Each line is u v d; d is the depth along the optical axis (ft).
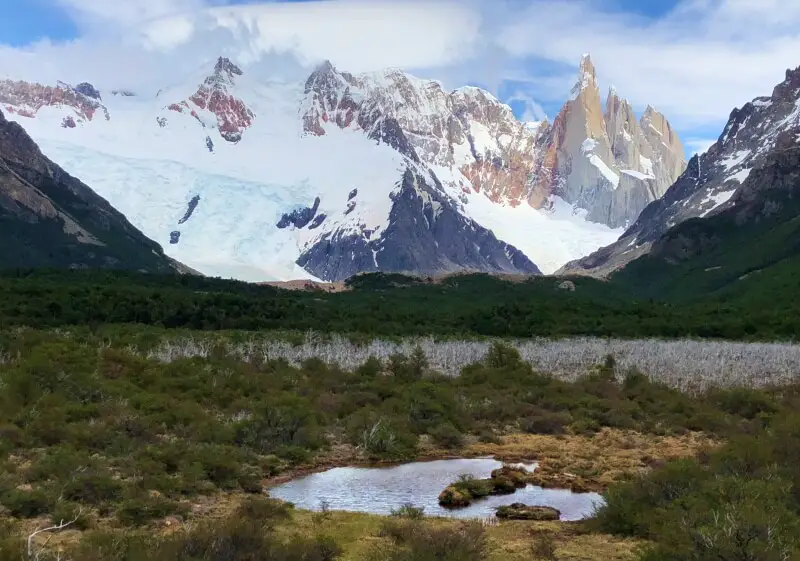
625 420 157.38
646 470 114.52
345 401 160.04
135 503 81.35
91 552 61.16
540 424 153.17
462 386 197.36
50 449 105.19
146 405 137.28
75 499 84.89
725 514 63.10
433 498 99.76
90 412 127.24
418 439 137.08
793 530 64.34
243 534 65.51
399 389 176.14
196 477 97.40
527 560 70.38
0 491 82.28
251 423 128.67
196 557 62.03
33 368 146.72
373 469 118.42
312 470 116.88
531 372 221.66
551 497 100.94
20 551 59.52
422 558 65.87
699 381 214.90
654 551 64.44
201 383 168.04
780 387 200.13
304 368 211.61
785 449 93.91
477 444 138.62
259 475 108.99
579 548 74.84
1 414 120.47
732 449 92.32
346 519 84.69
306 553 65.82
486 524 85.15
